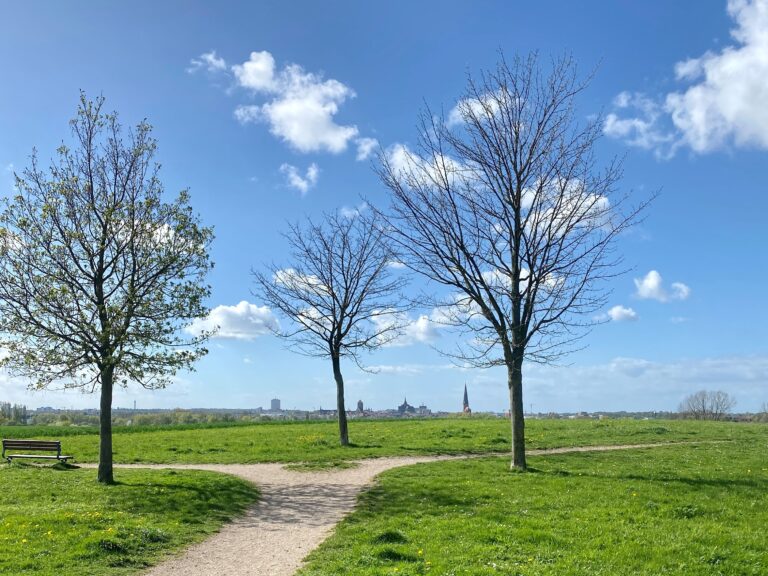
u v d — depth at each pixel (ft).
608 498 65.46
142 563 47.16
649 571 41.55
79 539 50.96
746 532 51.42
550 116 91.50
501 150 91.04
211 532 57.41
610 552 45.47
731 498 65.77
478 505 63.67
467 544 47.88
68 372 78.59
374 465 99.25
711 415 265.95
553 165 89.97
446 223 93.61
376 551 46.09
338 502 70.28
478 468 90.79
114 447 127.44
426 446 123.44
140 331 80.38
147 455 114.83
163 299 82.94
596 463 95.91
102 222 80.79
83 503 66.95
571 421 182.19
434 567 42.01
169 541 53.26
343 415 127.24
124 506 65.62
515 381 89.97
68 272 78.48
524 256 89.56
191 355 83.61
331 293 128.06
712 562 43.60
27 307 76.84
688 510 58.90
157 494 71.31
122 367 80.12
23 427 190.60
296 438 141.38
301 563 47.14
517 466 87.81
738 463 95.35
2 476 85.25
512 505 62.90
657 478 78.95
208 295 86.12
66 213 79.97
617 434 142.82
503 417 246.68
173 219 85.92
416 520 58.13
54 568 44.09
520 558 44.11
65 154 81.92
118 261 82.17
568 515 57.93
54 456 101.14
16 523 55.72
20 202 78.18
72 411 360.48
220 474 88.74
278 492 77.77
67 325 78.23
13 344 77.25
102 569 44.88
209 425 198.90
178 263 84.07
